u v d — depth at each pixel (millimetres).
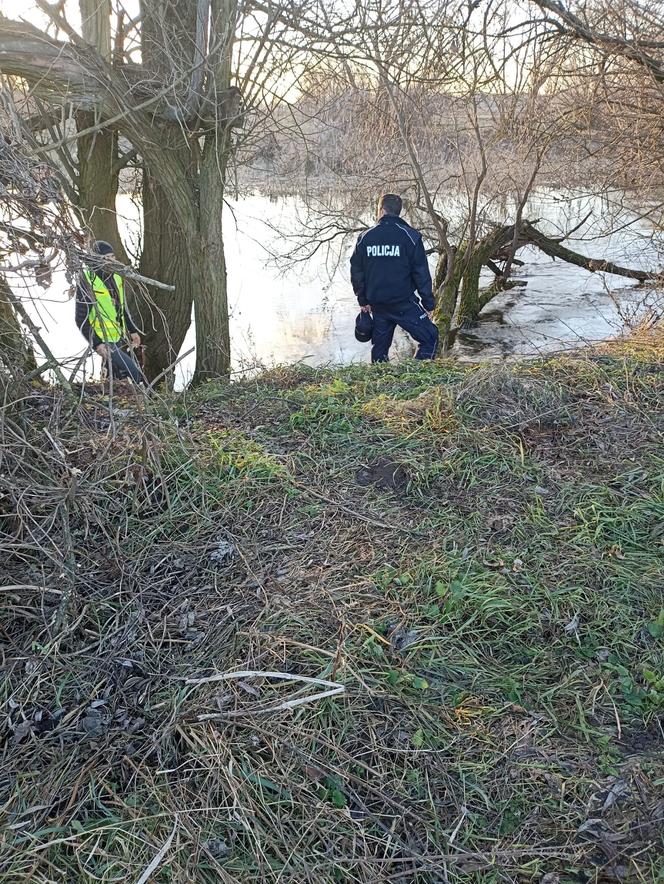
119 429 3840
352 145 10562
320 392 4965
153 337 7711
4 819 2266
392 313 6375
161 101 5812
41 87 5203
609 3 7914
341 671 2646
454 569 3176
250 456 4027
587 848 2133
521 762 2389
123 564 3279
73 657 2848
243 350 9805
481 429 4277
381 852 2162
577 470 3949
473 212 10672
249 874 2080
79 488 3396
